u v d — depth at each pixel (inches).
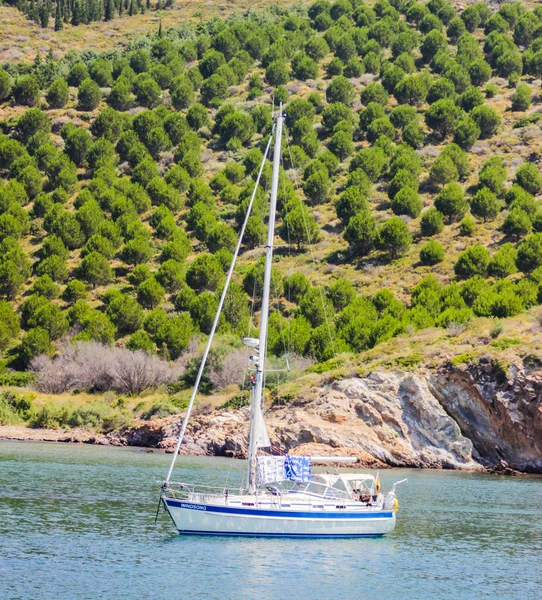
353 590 4933.6
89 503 6939.0
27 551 5403.5
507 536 6358.3
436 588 5032.0
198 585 4877.0
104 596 4630.9
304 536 5959.6
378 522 6161.4
